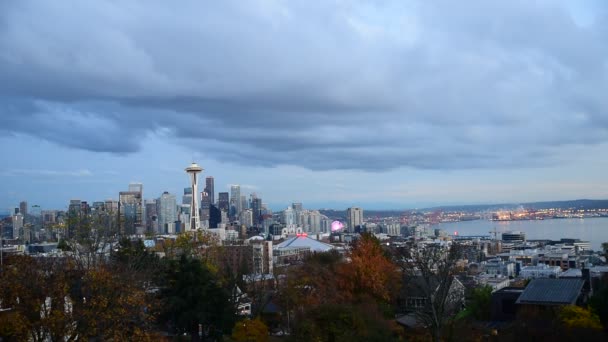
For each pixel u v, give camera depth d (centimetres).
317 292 8831
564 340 7912
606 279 11219
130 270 7269
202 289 7212
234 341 6838
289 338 6072
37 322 4759
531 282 10525
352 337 5709
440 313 7538
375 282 9331
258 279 12075
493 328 9244
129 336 5478
